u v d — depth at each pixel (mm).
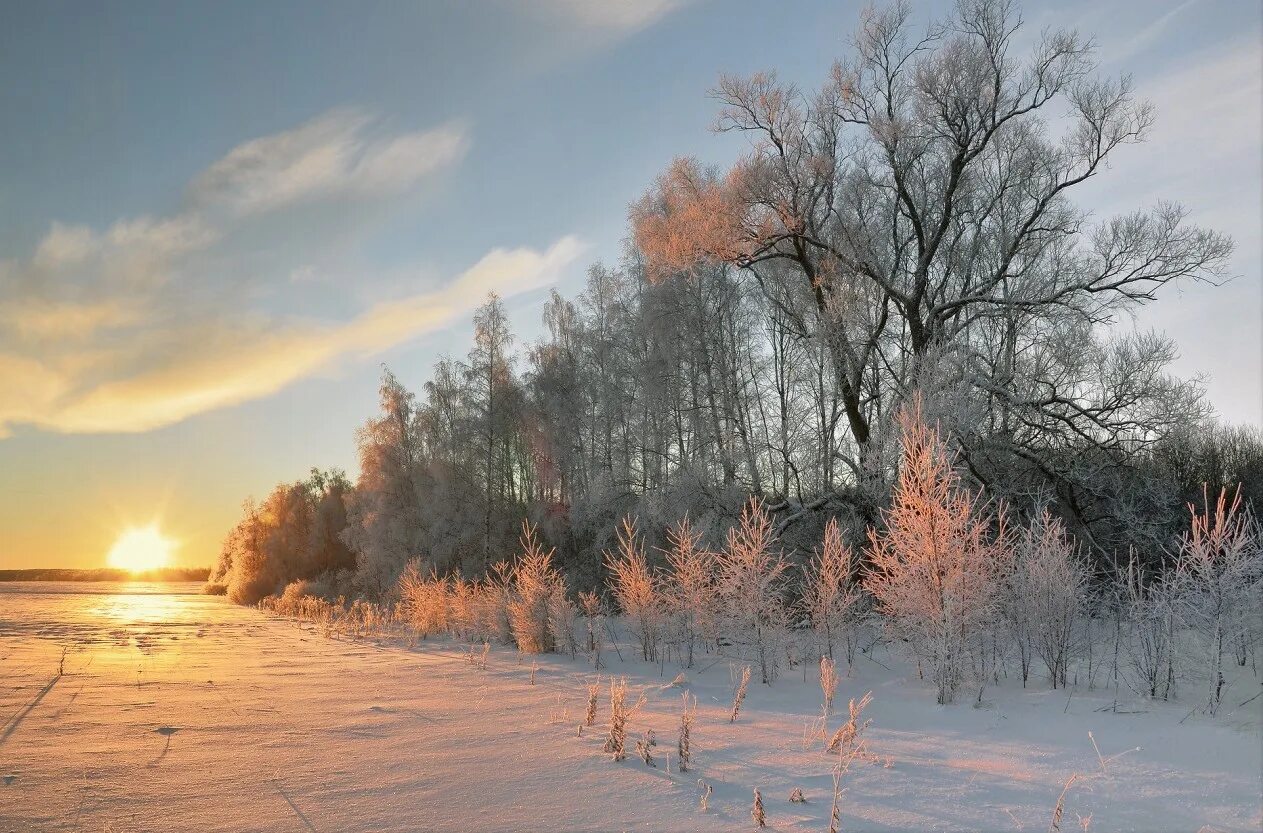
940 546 9094
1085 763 5773
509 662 13492
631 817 4578
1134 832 4297
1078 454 19281
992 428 18719
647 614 13102
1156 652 8688
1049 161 21109
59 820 4594
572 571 28156
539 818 4590
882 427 18625
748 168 20047
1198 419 19391
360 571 39844
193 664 13578
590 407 34375
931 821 4465
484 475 36469
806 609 13062
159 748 6543
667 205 24188
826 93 21984
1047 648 9586
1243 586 8102
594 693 7543
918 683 9766
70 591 82188
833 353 20531
